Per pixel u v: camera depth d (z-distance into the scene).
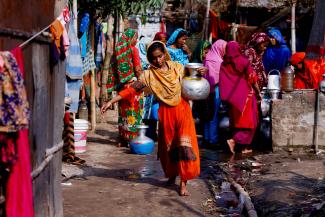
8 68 3.15
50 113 4.63
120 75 9.38
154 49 6.27
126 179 7.18
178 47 9.99
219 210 5.83
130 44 9.39
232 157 8.70
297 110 8.78
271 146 9.02
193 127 6.36
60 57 4.93
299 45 15.66
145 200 6.17
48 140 4.58
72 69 7.67
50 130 4.65
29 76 3.90
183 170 6.24
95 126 11.31
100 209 5.81
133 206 5.94
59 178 5.09
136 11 11.24
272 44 11.62
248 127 8.85
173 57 9.88
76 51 7.77
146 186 6.80
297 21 15.73
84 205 5.94
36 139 4.13
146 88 6.33
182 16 19.17
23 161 3.39
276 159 8.23
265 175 7.06
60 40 4.75
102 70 13.46
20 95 3.21
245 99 8.82
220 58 9.84
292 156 8.48
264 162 8.05
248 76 8.82
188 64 6.33
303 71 9.57
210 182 7.06
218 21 15.80
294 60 9.61
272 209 5.58
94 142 10.05
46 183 4.50
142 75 6.34
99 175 7.38
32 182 3.99
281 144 8.88
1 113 3.11
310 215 5.08
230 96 8.86
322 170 7.15
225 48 9.11
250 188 6.55
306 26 15.75
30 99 3.95
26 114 3.25
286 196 5.89
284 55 11.62
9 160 3.26
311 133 8.78
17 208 3.36
